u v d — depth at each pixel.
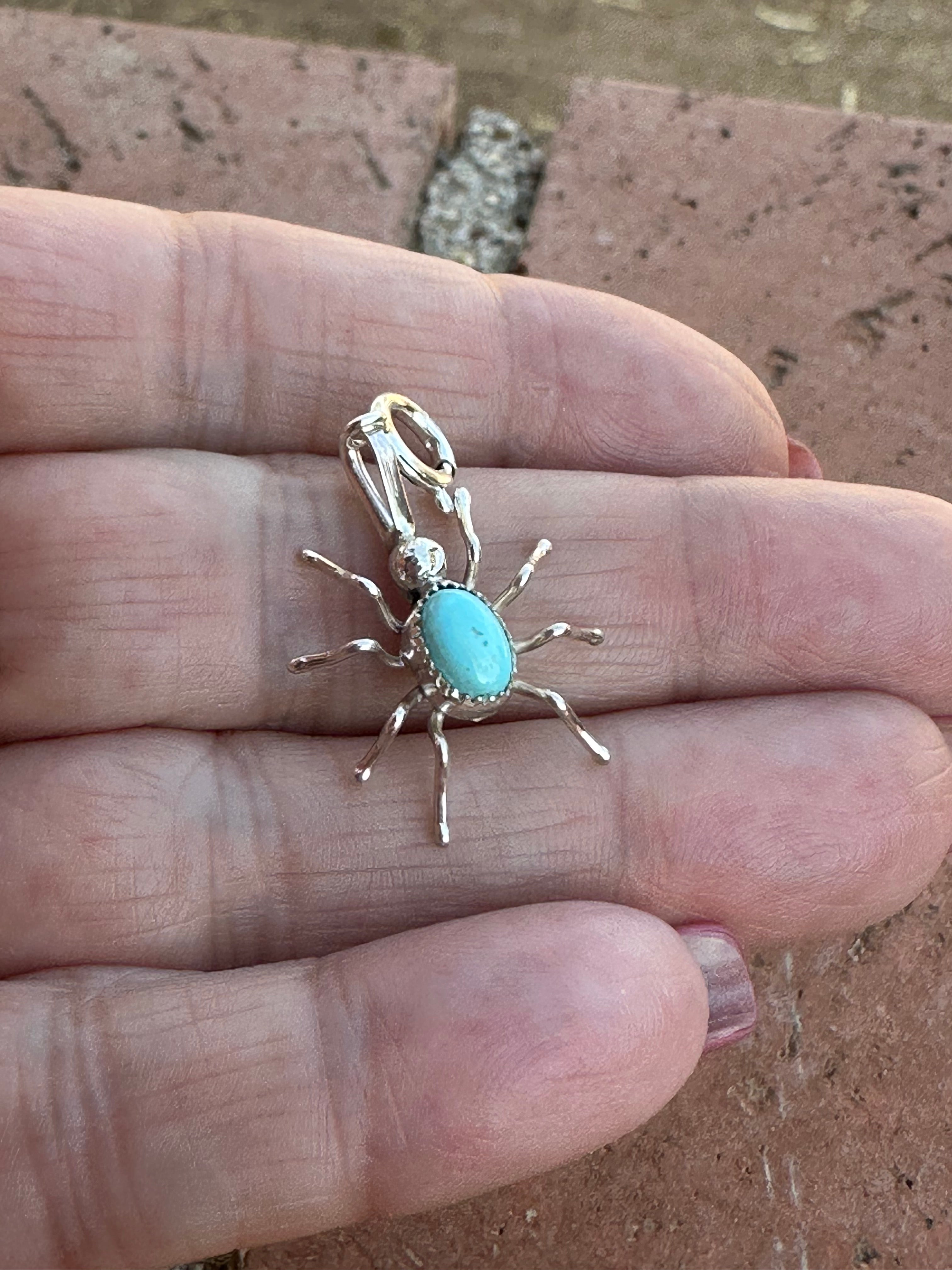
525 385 0.08
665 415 0.08
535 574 0.08
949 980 0.08
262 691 0.08
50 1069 0.06
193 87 0.11
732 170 0.11
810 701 0.08
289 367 0.08
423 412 0.08
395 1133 0.06
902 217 0.11
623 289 0.10
